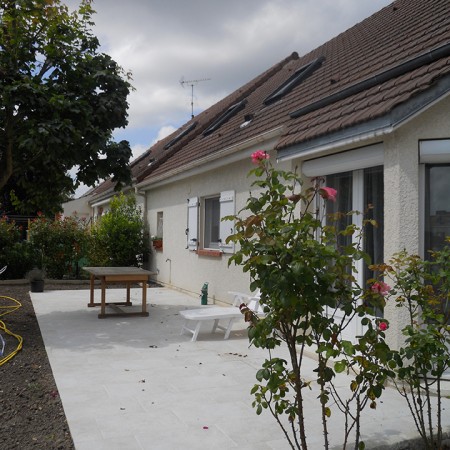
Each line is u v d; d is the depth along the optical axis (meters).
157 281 15.88
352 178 6.67
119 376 5.71
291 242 2.84
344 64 10.05
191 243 12.70
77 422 4.35
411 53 7.01
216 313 7.71
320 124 6.74
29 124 7.84
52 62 8.80
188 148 15.76
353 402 4.81
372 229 6.29
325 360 3.09
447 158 5.43
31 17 8.35
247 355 6.75
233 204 10.27
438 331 3.54
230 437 4.08
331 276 2.88
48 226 15.64
